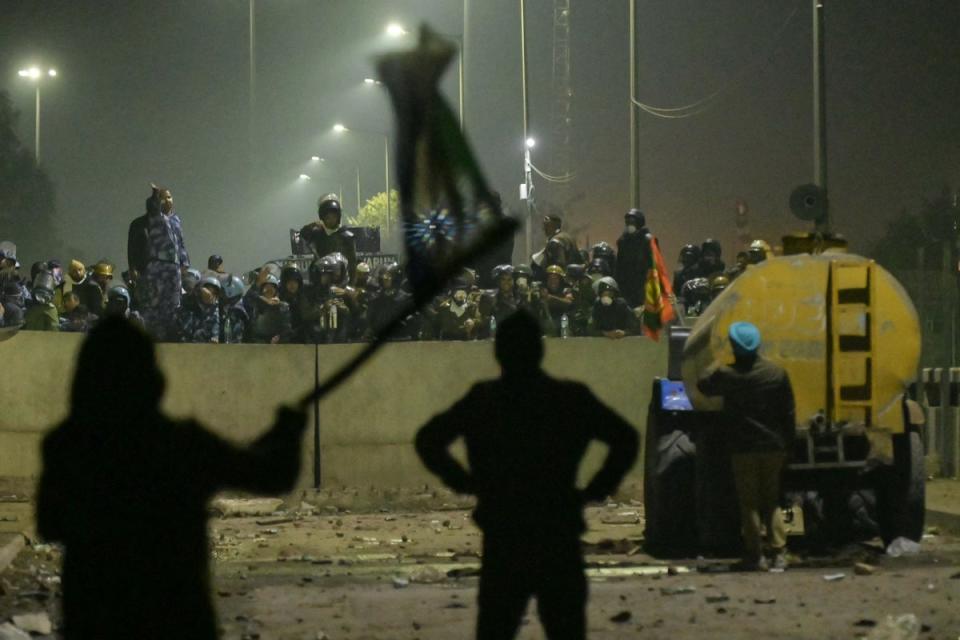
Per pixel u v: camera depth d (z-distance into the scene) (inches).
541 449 656.4
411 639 1053.2
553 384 663.8
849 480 1515.7
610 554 1603.1
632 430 660.7
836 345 1475.1
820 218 1742.1
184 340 2393.0
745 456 1400.1
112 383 495.8
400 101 425.4
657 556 1574.8
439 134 428.5
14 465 2303.2
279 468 493.0
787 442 1402.6
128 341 498.9
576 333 2447.1
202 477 493.4
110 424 494.9
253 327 2401.6
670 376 1681.8
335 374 495.2
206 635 491.8
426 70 425.4
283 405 496.1
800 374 1482.5
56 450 495.8
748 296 1482.5
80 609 488.1
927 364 2536.9
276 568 1507.1
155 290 2397.9
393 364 2373.3
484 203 442.9
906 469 1533.0
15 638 998.4
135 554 488.7
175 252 2417.6
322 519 2069.4
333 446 2356.1
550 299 2437.3
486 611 656.4
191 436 497.0
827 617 1119.6
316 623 1128.2
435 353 2380.7
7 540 1533.0
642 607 1182.9
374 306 2416.3
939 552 1540.4
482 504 660.7
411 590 1321.4
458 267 449.7
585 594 656.4
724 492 1556.3
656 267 2016.5
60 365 2311.8
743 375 1397.6
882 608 1158.3
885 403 1481.3
